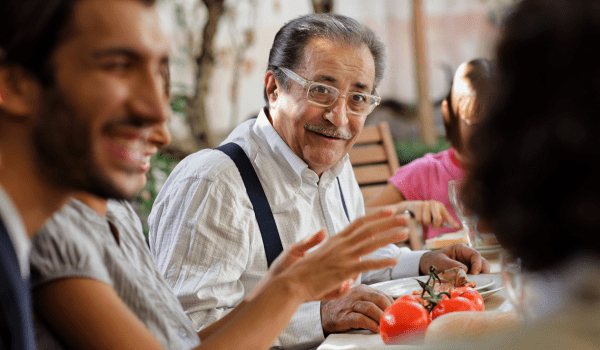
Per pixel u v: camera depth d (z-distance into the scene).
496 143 0.51
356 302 1.34
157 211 1.65
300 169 1.70
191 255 1.51
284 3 6.39
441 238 2.20
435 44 7.73
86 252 0.79
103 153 0.62
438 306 1.18
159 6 0.66
